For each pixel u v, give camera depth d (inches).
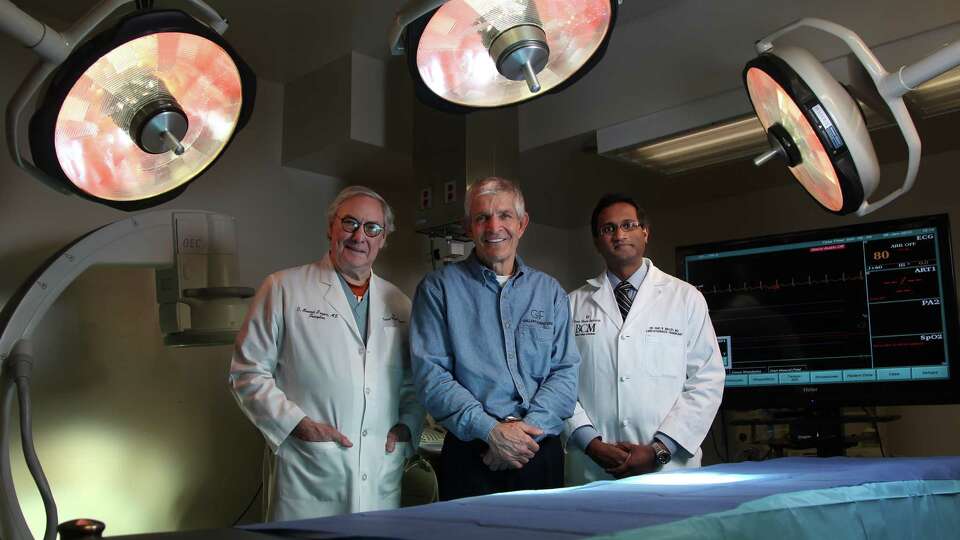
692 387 98.3
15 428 118.7
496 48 58.2
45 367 122.8
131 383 131.6
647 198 172.6
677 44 126.1
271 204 151.9
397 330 94.7
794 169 90.0
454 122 140.6
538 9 58.5
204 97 62.6
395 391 92.9
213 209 143.6
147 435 132.3
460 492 81.6
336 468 85.5
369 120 143.6
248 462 143.9
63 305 126.0
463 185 136.9
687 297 102.2
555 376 86.7
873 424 136.9
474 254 90.7
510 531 38.4
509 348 84.9
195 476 137.0
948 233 116.3
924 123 123.9
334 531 40.4
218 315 108.8
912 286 118.3
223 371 143.2
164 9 55.9
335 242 92.4
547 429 81.7
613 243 102.0
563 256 201.9
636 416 96.3
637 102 130.1
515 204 87.9
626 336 99.0
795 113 82.8
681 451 94.7
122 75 57.4
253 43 139.3
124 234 104.9
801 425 125.1
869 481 58.7
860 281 122.8
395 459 92.2
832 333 123.9
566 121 139.9
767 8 116.0
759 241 132.4
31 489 119.2
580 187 166.7
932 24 102.0
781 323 128.3
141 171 63.4
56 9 124.0
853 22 108.1
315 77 150.3
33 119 54.9
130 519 128.8
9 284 119.6
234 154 147.9
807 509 49.2
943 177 140.6
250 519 142.5
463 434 80.0
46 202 124.6
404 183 169.6
